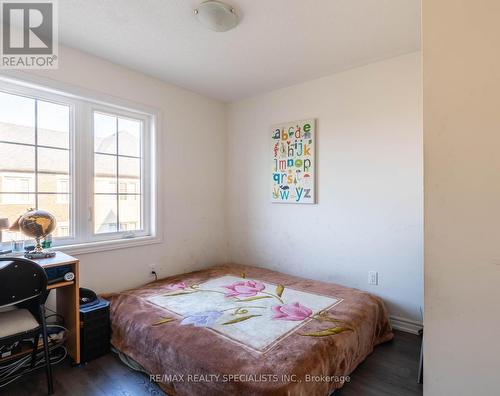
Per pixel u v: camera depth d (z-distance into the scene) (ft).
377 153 8.07
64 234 7.48
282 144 9.93
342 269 8.76
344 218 8.69
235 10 5.76
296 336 5.37
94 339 6.38
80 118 7.68
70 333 6.32
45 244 6.81
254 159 10.82
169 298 7.30
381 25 6.29
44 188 7.14
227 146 11.70
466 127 2.77
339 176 8.77
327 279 9.05
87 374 5.82
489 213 2.68
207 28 6.41
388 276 7.95
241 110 11.21
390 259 7.91
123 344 6.29
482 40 2.70
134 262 8.65
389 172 7.89
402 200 7.70
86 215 7.80
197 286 8.23
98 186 8.11
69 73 7.19
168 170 9.56
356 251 8.48
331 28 6.40
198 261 10.60
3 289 4.82
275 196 10.12
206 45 7.14
